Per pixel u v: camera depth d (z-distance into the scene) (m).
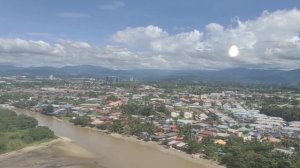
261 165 169.75
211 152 198.25
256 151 197.50
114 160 194.50
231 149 193.38
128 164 187.62
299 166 168.38
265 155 182.00
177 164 186.25
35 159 193.88
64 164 186.62
